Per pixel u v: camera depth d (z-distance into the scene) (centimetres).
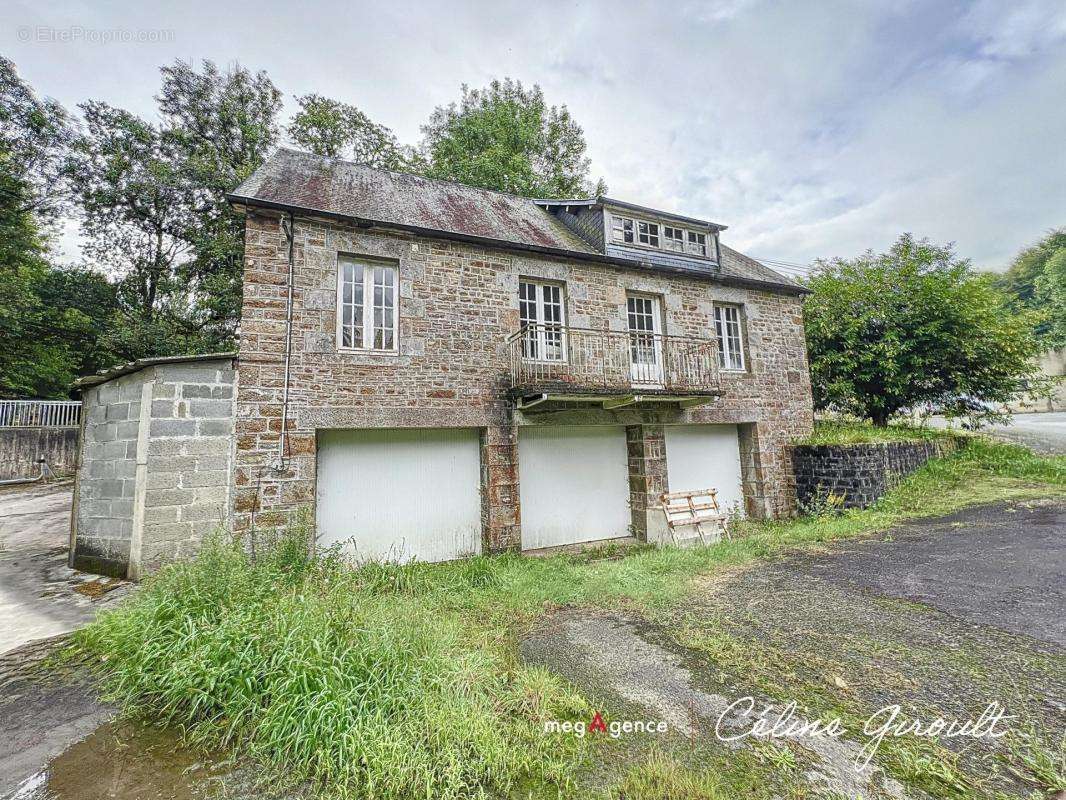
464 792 217
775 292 995
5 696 303
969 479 934
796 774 217
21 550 663
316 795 218
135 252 1506
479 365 697
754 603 442
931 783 208
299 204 632
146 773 235
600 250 848
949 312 1054
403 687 273
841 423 1185
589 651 361
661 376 855
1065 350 2241
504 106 1652
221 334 1341
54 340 1608
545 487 785
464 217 792
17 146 1362
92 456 585
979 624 360
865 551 586
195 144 1373
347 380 615
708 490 850
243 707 264
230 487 554
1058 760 215
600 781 221
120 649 331
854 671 308
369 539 643
